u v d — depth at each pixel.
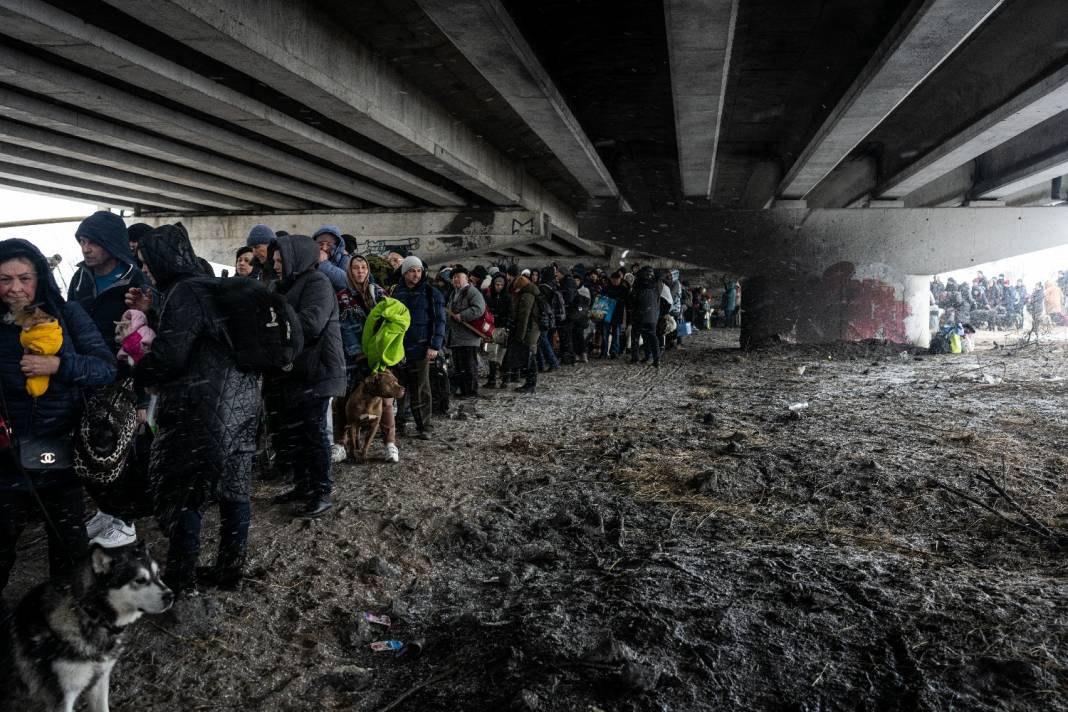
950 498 5.81
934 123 15.42
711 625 3.74
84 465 3.47
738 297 36.12
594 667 3.38
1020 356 16.94
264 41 8.41
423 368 8.43
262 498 5.98
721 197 29.42
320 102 10.48
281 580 4.45
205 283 3.98
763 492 6.27
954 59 12.20
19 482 3.37
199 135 12.88
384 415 7.25
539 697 3.14
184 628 3.78
